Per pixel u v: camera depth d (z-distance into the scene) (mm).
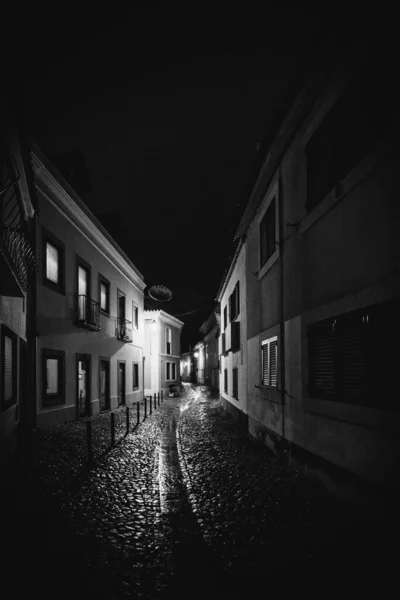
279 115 7117
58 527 5410
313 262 6629
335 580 3791
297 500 5902
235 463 8727
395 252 4316
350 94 5410
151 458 9828
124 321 23156
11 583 4016
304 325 6934
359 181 5012
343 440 5418
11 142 6336
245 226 12523
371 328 4781
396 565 3984
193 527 5465
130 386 24984
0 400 7781
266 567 4117
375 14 4621
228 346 17438
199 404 26266
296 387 7340
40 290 12719
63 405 14508
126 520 5738
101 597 3754
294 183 7609
